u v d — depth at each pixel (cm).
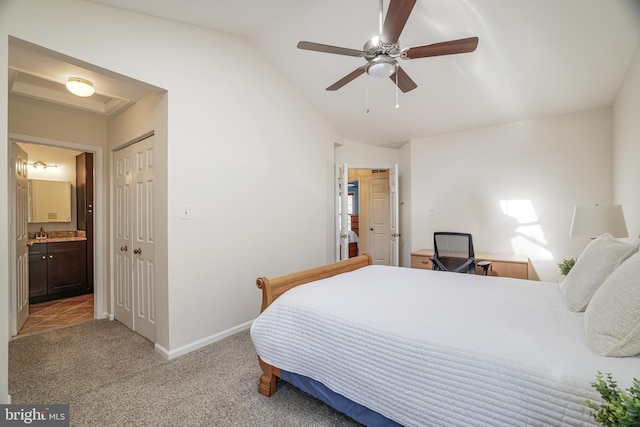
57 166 454
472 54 262
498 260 321
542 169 346
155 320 254
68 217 457
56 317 334
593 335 109
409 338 125
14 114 271
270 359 173
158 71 229
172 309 235
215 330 265
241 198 291
